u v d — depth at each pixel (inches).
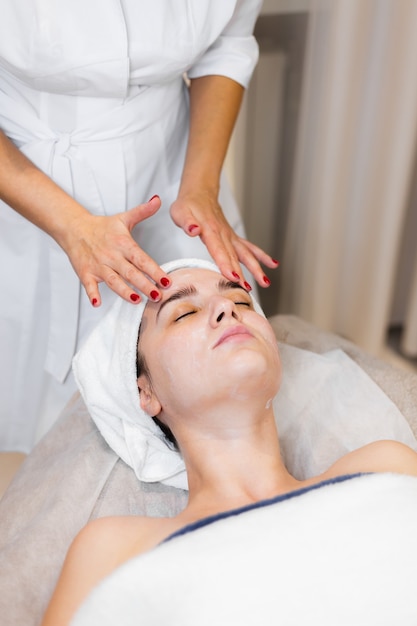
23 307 57.8
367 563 34.1
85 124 50.1
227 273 46.5
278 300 95.8
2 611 39.6
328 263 86.7
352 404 52.9
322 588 33.3
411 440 50.8
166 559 34.6
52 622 37.2
